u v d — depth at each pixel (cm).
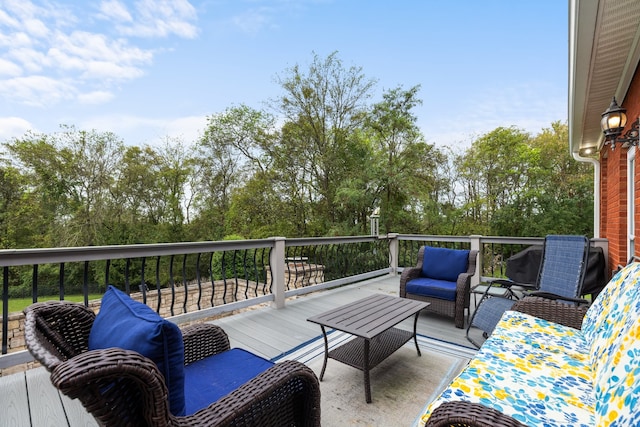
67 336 130
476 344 288
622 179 407
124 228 1363
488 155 1315
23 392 201
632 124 318
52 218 1266
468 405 100
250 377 147
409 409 193
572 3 218
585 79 323
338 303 425
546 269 335
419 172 1114
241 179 1360
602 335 153
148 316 99
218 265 923
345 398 204
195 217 1527
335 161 1126
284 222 1198
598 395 115
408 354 270
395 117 1063
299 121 1157
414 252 746
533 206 1230
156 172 1467
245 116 1329
